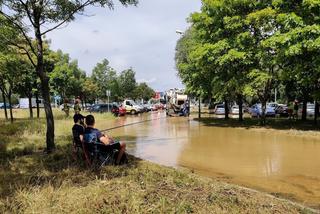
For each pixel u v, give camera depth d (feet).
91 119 32.55
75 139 35.35
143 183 24.30
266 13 74.28
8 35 38.99
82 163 31.24
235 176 32.14
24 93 103.81
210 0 84.48
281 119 111.24
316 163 38.09
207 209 19.21
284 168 35.55
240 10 83.30
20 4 37.83
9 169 29.99
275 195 25.59
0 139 49.06
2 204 19.83
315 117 84.53
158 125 92.73
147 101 371.76
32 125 64.18
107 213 18.53
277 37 67.00
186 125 91.76
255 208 19.81
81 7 39.60
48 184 23.44
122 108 151.64
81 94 212.23
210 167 36.27
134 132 73.41
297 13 69.21
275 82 83.87
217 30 85.87
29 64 76.79
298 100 110.32
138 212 18.54
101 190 21.84
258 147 50.29
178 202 20.04
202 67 89.71
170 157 42.27
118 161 32.07
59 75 144.36
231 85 83.97
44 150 39.83
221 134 68.23
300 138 60.29
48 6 39.04
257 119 113.70
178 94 150.20
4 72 70.08
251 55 78.79
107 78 213.66
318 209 22.33
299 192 26.63
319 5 63.98
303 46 64.34
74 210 18.84
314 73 69.15
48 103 39.01
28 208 19.31
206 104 243.40
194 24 91.40
